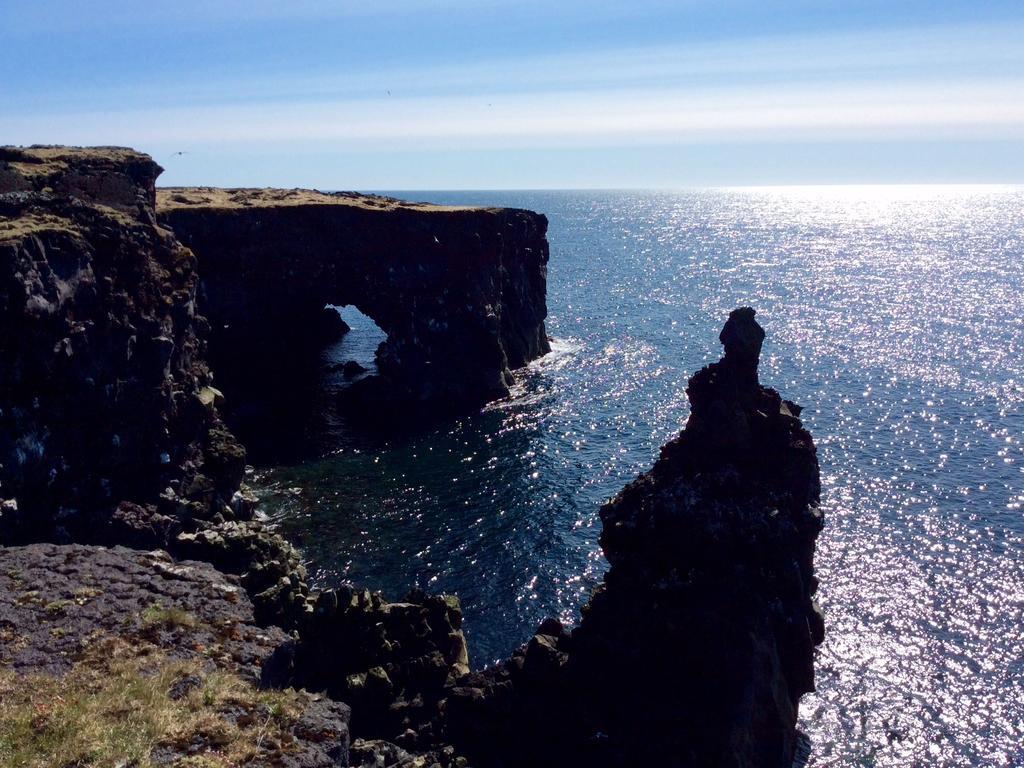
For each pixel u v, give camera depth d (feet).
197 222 269.03
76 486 149.07
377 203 331.57
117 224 172.55
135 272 171.53
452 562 174.09
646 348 380.37
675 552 106.42
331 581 164.76
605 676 101.81
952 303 505.66
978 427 259.39
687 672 99.04
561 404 290.15
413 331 301.02
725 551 103.55
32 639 66.13
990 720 127.54
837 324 440.04
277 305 296.51
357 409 290.15
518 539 184.65
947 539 182.50
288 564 161.89
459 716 101.50
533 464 231.71
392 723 101.65
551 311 487.20
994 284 589.73
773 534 103.96
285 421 273.33
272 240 282.77
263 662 69.36
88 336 151.02
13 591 73.87
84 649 65.57
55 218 161.38
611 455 238.27
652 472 116.26
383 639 107.14
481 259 305.53
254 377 304.91
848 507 199.62
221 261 275.18
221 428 195.21
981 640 146.51
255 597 110.52
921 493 207.31
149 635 68.90
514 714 101.40
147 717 56.24
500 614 155.22
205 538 158.81
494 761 96.12
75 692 58.95
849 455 235.20
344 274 296.51
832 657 142.61
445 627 115.34
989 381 314.76
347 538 184.14
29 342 138.51
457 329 300.61
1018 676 137.08
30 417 139.23
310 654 103.24
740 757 92.48
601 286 593.42
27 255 139.64
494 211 331.36
